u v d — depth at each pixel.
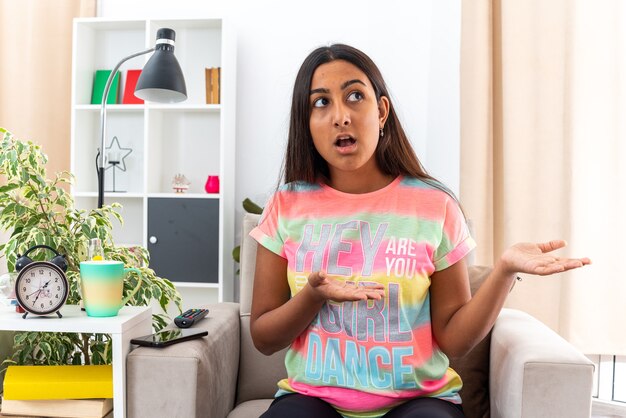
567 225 2.51
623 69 2.45
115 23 2.97
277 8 3.04
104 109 1.84
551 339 1.23
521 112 2.55
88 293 1.26
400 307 1.11
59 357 1.58
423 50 2.93
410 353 1.10
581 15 2.49
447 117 2.90
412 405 1.07
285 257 1.22
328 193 1.21
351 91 1.14
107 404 1.25
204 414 1.20
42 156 1.60
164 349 1.20
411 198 1.17
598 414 2.50
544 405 1.08
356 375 1.11
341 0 3.00
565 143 2.51
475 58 2.64
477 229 2.62
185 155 3.12
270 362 1.61
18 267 1.30
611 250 2.47
